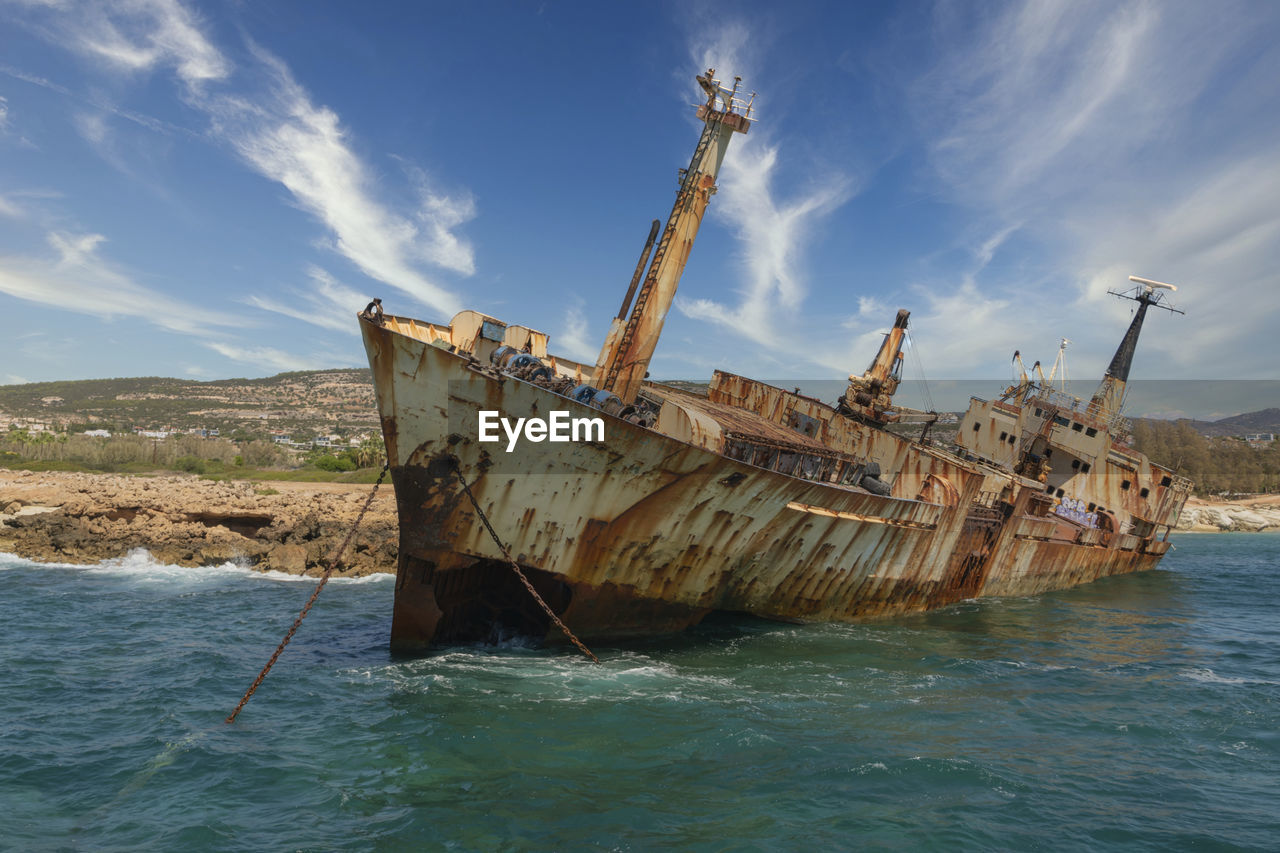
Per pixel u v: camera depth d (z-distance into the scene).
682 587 17.56
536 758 10.94
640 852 8.44
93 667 15.25
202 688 13.93
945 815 9.48
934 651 19.03
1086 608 28.73
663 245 20.62
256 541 30.81
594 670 15.34
